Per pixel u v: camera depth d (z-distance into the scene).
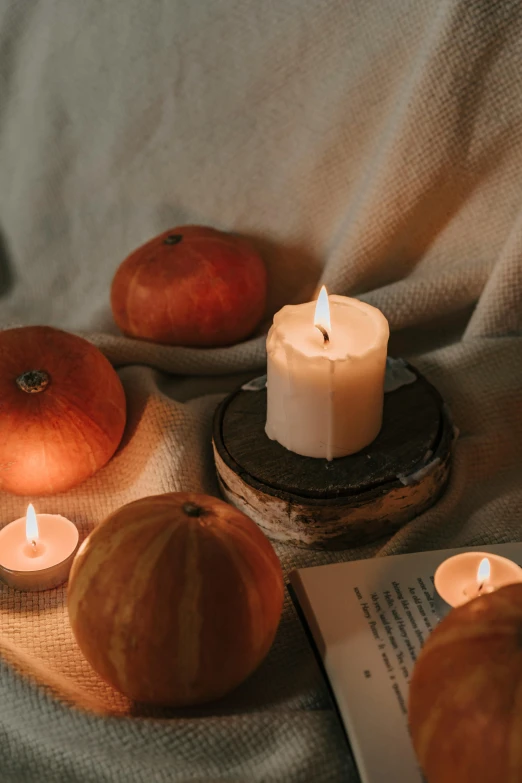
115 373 0.66
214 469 0.66
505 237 0.72
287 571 0.61
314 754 0.51
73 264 0.85
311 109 0.74
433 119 0.69
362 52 0.71
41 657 0.57
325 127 0.73
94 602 0.51
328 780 0.51
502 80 0.68
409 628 0.55
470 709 0.45
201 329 0.72
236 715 0.53
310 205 0.76
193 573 0.51
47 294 0.85
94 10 0.78
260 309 0.75
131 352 0.71
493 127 0.69
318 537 0.61
